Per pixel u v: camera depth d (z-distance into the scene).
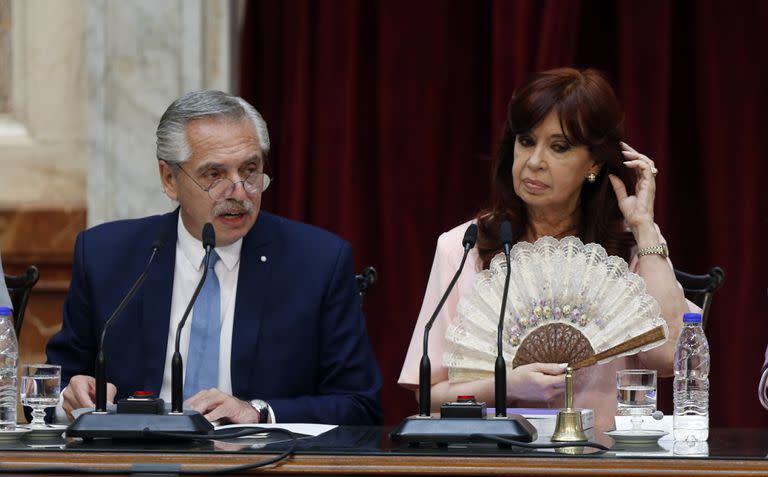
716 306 16.58
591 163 11.69
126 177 16.69
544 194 11.50
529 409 10.12
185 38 16.62
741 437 9.21
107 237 11.90
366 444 8.65
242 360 11.34
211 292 11.53
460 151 17.02
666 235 16.80
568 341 11.02
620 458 7.91
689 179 16.97
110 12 16.70
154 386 11.30
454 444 8.49
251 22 17.22
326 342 11.60
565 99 11.36
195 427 8.77
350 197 16.98
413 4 16.89
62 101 17.25
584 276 11.07
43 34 17.22
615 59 16.98
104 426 8.74
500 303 11.16
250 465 7.94
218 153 10.97
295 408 10.79
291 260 11.71
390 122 16.91
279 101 17.28
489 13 16.97
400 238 16.94
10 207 17.20
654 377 9.31
